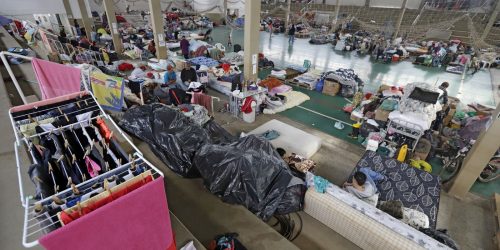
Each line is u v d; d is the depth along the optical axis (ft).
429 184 12.22
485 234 11.23
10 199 7.47
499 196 12.62
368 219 9.33
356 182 11.44
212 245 8.48
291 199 10.56
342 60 40.09
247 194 10.47
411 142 15.28
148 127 12.80
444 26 48.73
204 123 16.22
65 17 45.78
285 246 8.94
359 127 17.92
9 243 6.37
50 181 5.50
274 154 12.13
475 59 36.83
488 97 27.09
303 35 58.23
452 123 18.94
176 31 49.78
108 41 41.50
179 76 24.79
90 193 4.70
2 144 9.89
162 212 5.24
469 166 12.23
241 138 13.23
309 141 16.31
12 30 36.45
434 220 10.85
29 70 18.88
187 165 11.87
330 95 25.38
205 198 10.93
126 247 4.98
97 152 6.18
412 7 58.29
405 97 15.71
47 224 4.33
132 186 4.83
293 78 28.84
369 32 54.65
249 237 9.23
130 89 19.69
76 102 7.72
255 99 20.80
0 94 14.06
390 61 40.04
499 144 11.07
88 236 4.26
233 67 28.66
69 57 25.66
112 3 35.55
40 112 7.23
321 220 10.79
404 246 8.57
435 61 38.32
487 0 48.37
